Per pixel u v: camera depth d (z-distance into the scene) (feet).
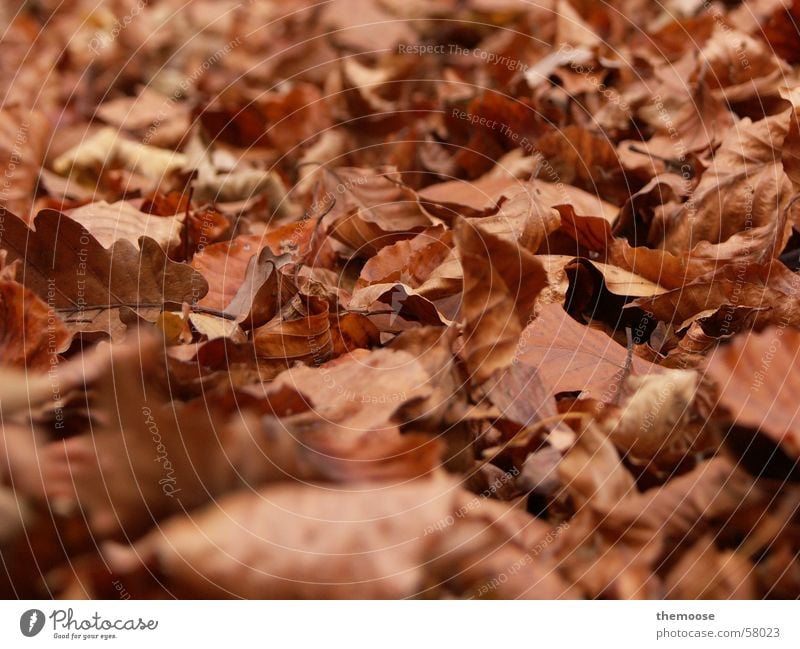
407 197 3.70
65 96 5.05
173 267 3.34
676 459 3.10
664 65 4.07
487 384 3.16
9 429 3.02
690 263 3.42
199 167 4.06
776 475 3.04
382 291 3.36
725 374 3.09
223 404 3.09
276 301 3.32
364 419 3.11
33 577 2.98
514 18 5.11
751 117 3.88
